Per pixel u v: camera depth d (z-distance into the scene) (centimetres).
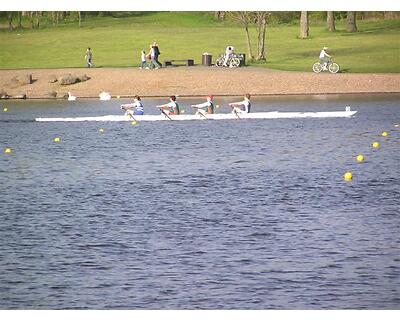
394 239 7525
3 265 6919
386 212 8612
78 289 6359
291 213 8600
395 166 11644
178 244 7444
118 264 6906
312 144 14050
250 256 7050
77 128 16850
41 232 7950
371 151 13200
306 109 19738
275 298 6138
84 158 12925
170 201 9319
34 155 13425
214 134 15438
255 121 17300
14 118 19162
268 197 9450
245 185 10225
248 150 13400
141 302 6103
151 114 19338
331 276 6544
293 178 10681
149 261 6969
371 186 10062
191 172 11325
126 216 8575
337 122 17088
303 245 7350
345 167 11581
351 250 7194
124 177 11025
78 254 7188
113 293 6278
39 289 6381
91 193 9900
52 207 9094
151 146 14062
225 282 6450
